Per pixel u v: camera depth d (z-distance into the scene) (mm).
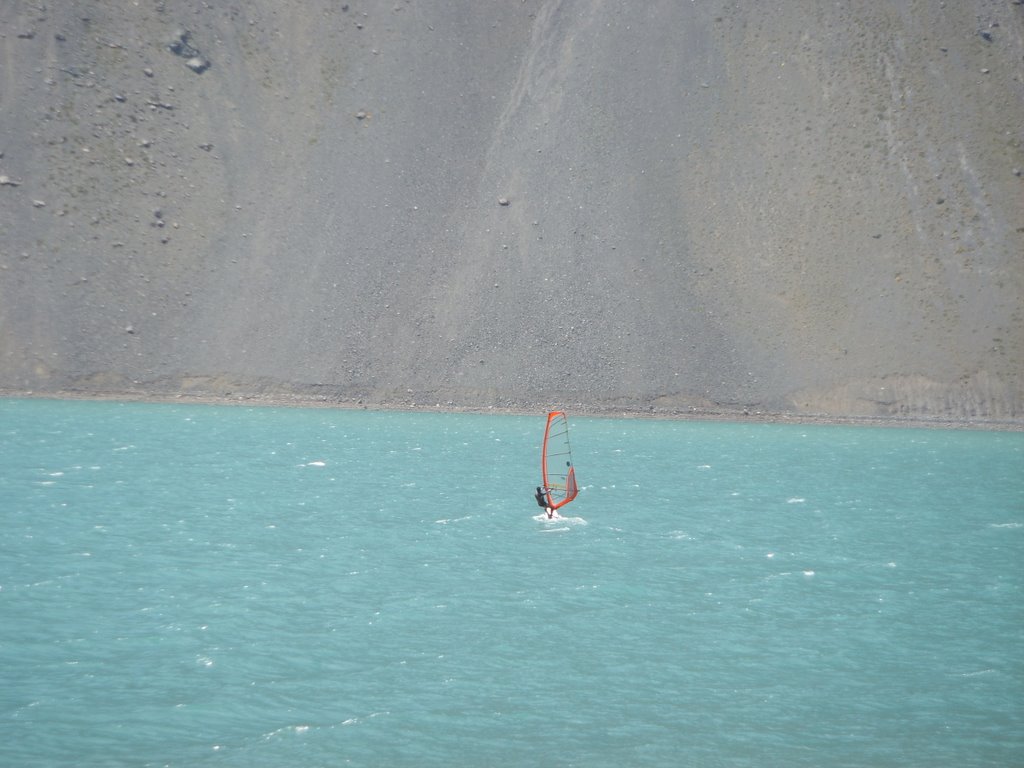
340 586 108438
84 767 61844
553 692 77188
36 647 84438
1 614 93375
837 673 82688
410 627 93562
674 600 106062
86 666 80250
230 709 72125
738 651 88312
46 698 73188
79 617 93438
